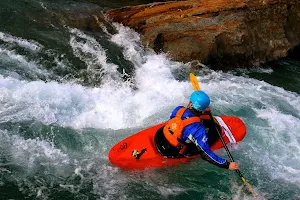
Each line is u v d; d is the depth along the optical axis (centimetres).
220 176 516
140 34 832
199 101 461
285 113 675
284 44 909
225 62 828
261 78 828
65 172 485
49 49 716
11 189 450
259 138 589
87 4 895
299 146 581
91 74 695
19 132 532
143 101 650
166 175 505
